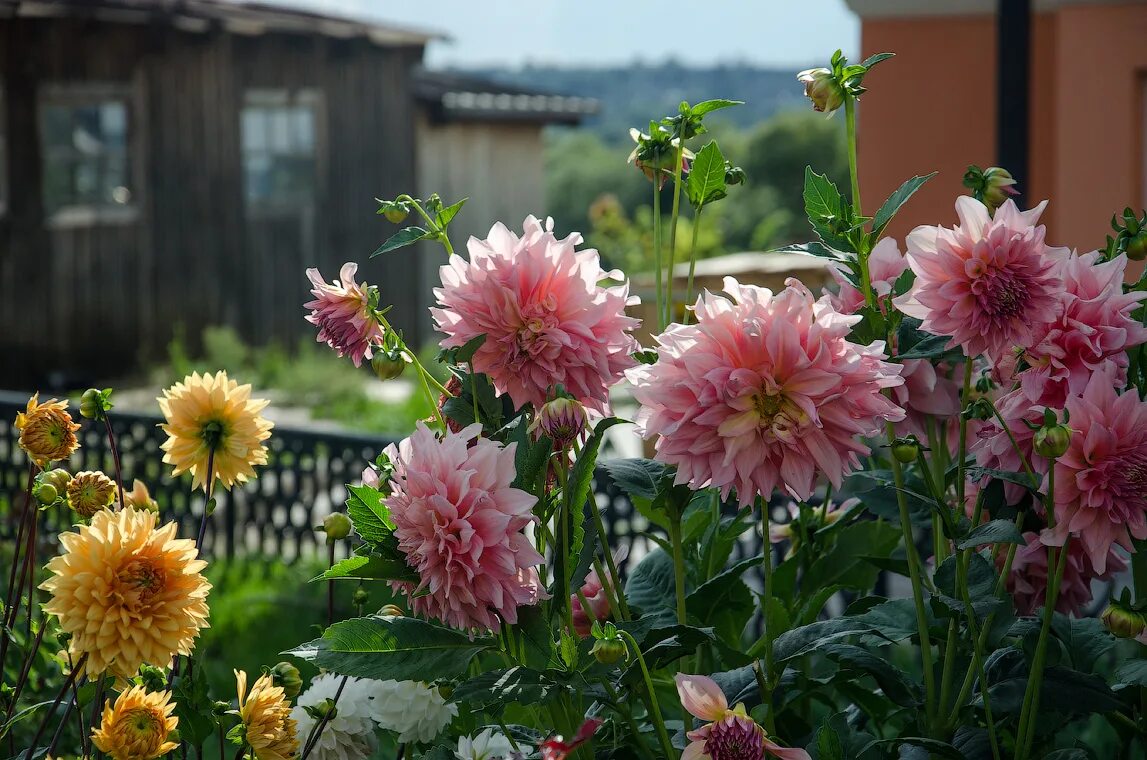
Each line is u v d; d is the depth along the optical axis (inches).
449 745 62.1
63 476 62.6
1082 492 55.7
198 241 530.3
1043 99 267.7
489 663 96.2
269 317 553.0
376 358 62.0
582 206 1145.4
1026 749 58.1
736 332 52.4
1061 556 56.9
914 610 66.6
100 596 49.6
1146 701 66.4
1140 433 55.1
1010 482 60.5
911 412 62.1
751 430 51.6
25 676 64.5
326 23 547.8
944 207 270.7
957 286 55.9
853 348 52.6
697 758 52.9
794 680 61.7
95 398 64.0
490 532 50.9
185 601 51.4
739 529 71.6
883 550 74.9
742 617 73.5
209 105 530.3
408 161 590.6
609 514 150.0
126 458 191.0
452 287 57.1
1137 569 67.5
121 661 50.5
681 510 61.4
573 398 54.9
